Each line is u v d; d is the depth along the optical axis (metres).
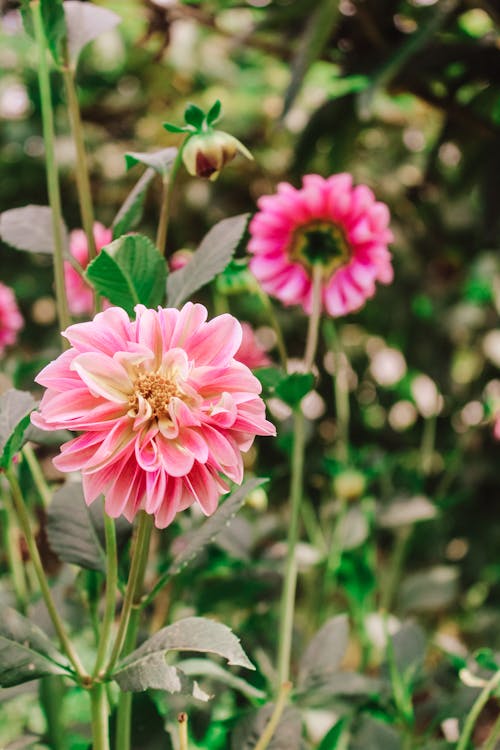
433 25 0.96
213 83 1.79
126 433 0.57
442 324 1.63
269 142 1.75
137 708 0.73
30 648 0.62
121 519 0.69
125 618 0.62
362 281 0.82
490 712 0.95
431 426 1.18
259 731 0.73
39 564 0.63
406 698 0.81
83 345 0.57
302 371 0.75
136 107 1.83
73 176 1.79
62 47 0.70
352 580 1.02
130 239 0.61
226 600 0.92
